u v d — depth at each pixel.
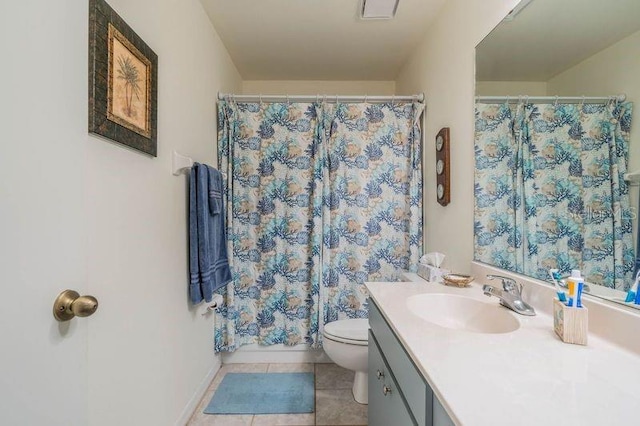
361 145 2.13
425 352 0.69
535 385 0.56
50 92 0.61
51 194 0.61
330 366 2.11
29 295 0.55
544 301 0.97
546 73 1.03
